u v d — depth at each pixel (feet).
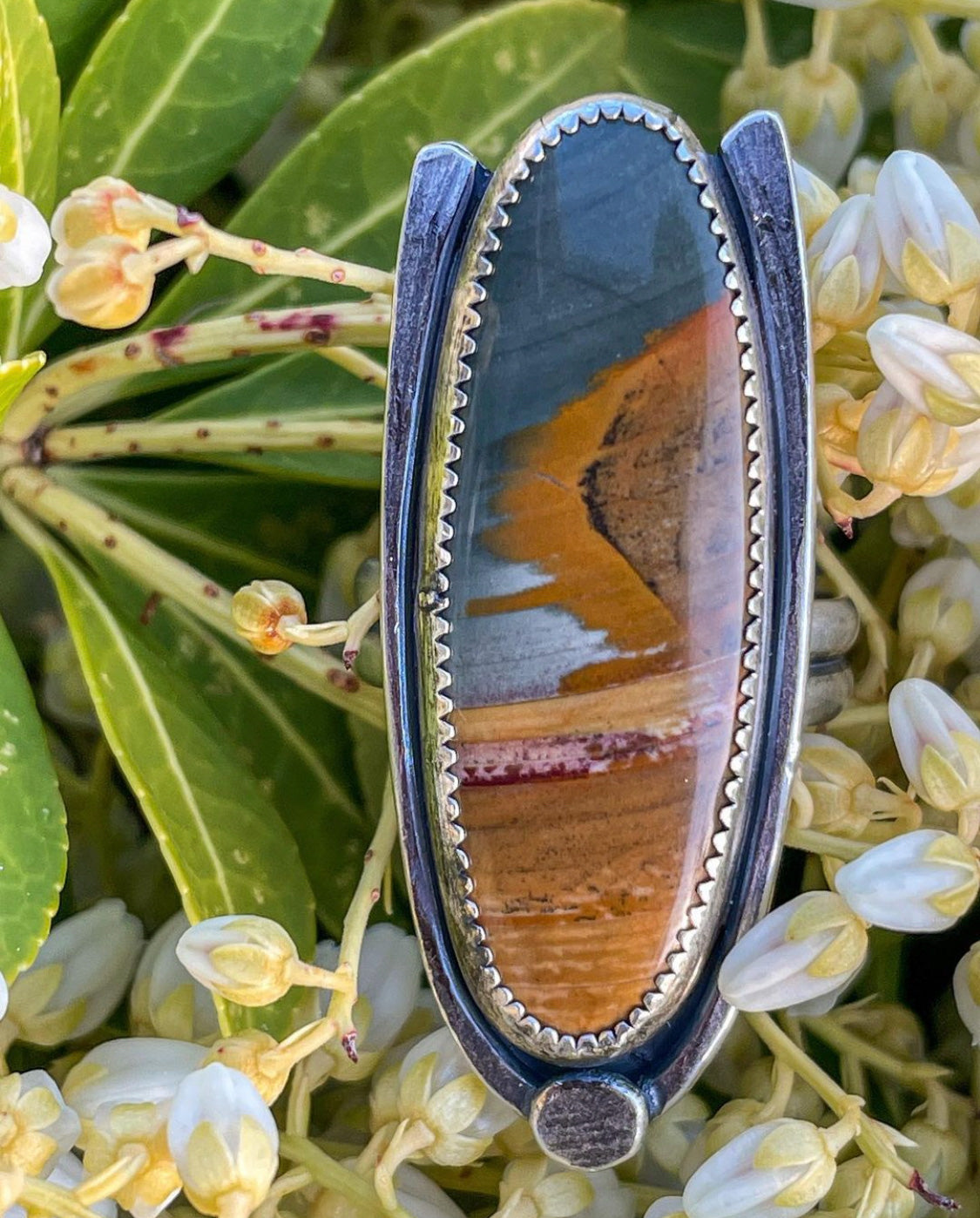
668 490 0.39
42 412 0.43
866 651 0.47
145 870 0.47
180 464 0.50
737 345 0.39
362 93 0.46
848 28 0.49
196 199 0.50
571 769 0.40
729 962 0.40
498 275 0.40
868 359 0.41
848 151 0.47
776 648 0.40
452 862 0.40
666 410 0.39
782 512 0.40
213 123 0.46
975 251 0.40
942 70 0.47
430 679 0.40
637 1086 0.41
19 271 0.39
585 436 0.40
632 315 0.40
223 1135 0.37
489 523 0.40
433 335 0.40
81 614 0.43
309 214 0.47
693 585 0.39
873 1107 0.46
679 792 0.40
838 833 0.42
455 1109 0.41
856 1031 0.45
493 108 0.47
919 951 0.47
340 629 0.39
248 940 0.38
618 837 0.40
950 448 0.40
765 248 0.40
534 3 0.47
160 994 0.43
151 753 0.42
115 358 0.42
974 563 0.45
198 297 0.47
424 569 0.40
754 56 0.48
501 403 0.40
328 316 0.41
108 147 0.46
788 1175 0.39
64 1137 0.39
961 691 0.45
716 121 0.49
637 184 0.40
